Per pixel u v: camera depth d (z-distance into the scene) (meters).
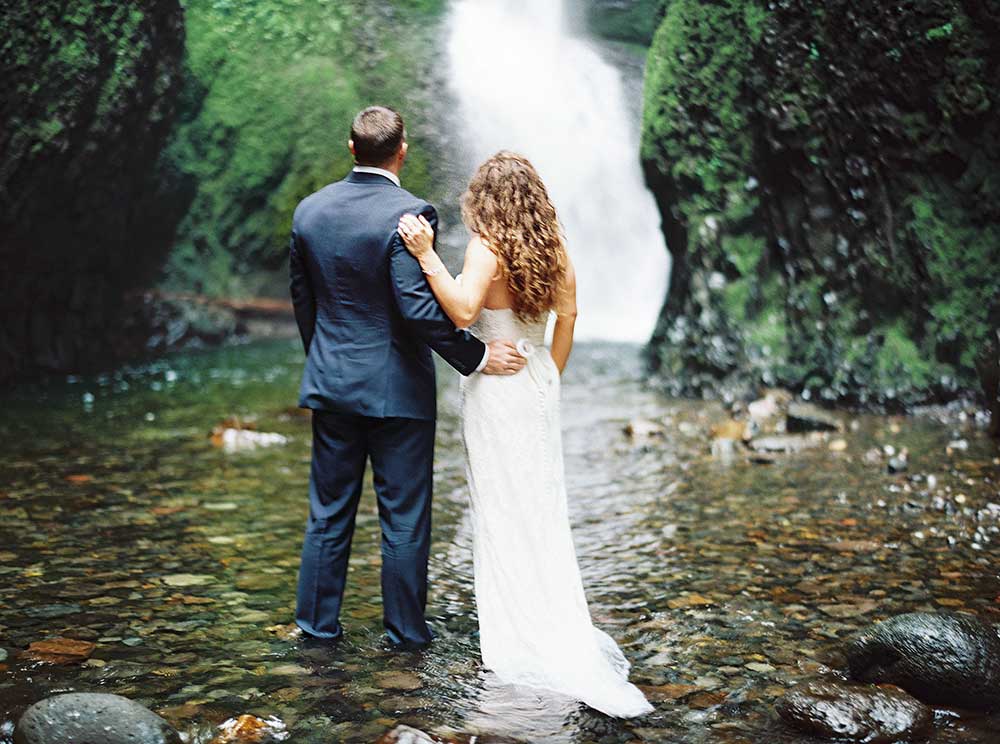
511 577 3.44
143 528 5.24
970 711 3.13
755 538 4.98
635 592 4.29
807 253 8.38
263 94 11.97
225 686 3.33
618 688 3.21
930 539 4.85
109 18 9.65
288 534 5.16
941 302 7.66
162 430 7.85
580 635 3.38
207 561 4.71
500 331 3.49
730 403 8.44
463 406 3.57
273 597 4.22
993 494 5.52
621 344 12.62
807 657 3.56
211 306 13.22
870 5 7.55
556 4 15.03
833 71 7.87
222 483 6.23
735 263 8.86
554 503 3.50
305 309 3.71
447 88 12.75
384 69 12.34
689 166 9.07
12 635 3.77
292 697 3.25
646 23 14.84
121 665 3.49
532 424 3.48
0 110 8.77
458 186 10.09
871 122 7.77
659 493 5.94
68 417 8.35
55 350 10.45
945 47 7.36
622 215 14.74
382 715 3.12
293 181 12.62
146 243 12.33
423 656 3.61
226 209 12.86
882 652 3.29
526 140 14.27
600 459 6.91
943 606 3.99
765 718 3.10
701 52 8.92
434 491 6.22
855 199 8.00
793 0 8.01
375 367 3.56
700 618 3.96
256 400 9.24
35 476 6.32
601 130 14.75
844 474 6.14
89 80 9.51
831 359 8.11
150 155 11.38
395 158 3.63
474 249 3.45
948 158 7.59
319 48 12.02
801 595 4.17
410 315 3.40
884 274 7.91
